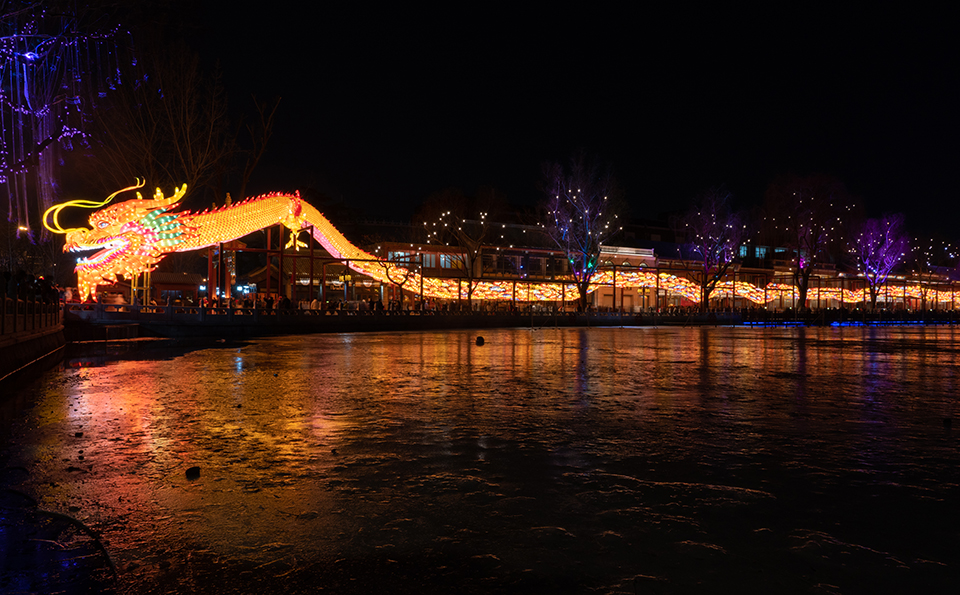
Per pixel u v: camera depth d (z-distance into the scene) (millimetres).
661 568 3514
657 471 5656
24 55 17047
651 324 55969
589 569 3502
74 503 4734
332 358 19125
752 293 71812
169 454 6344
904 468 5777
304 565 3574
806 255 78938
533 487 5129
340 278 50156
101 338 28594
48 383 12562
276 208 36344
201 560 3652
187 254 60344
